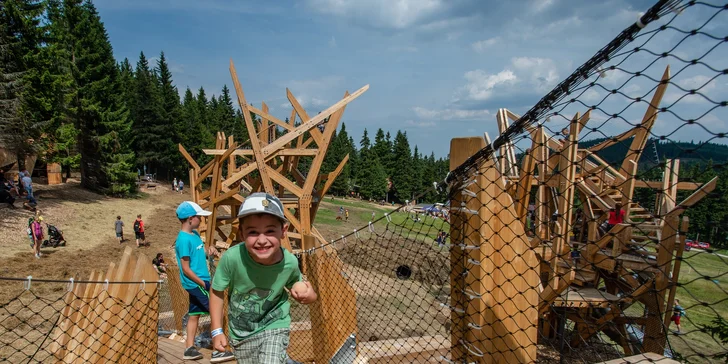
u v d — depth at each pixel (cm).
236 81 1017
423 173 8825
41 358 779
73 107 3225
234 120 8275
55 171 3356
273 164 1456
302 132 1029
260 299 281
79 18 3631
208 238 1062
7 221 2005
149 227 2752
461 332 298
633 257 638
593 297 661
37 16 2420
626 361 244
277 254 278
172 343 579
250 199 265
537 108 230
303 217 1014
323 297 483
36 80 2405
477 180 277
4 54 2219
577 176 701
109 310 376
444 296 999
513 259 274
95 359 360
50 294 1296
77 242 2025
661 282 586
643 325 679
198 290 488
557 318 742
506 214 272
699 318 1185
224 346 276
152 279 430
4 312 1072
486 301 276
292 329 658
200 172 1256
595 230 682
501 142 248
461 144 290
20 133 2308
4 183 2277
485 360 276
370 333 756
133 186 4006
